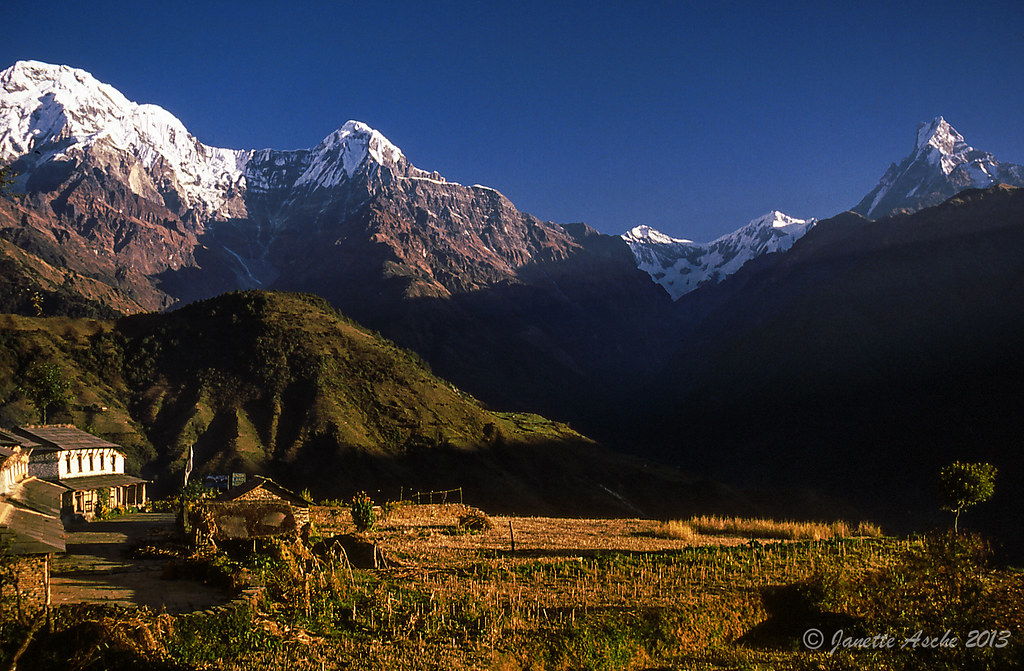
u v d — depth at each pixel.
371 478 111.44
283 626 19.56
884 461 156.12
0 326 127.19
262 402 126.56
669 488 128.12
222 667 16.56
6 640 14.88
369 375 141.00
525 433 143.12
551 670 18.12
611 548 36.53
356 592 23.58
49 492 31.20
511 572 28.02
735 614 21.39
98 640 15.57
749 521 50.53
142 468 105.88
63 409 110.75
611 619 20.17
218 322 145.75
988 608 19.83
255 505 38.22
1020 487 120.00
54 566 28.78
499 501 111.62
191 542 32.91
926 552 22.36
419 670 16.94
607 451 149.88
